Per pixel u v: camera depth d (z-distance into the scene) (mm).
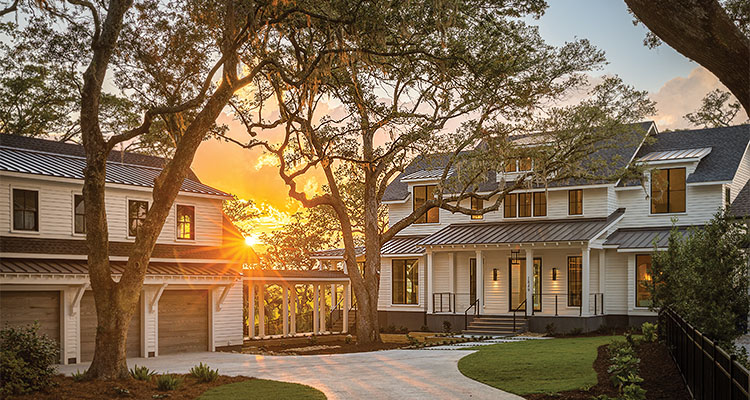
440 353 22391
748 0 11562
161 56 19844
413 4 17625
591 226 31391
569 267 32875
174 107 16781
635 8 6562
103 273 15805
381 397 13867
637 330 29250
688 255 16281
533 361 18234
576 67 27250
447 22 16062
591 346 21969
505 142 27625
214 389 15141
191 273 24844
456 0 16078
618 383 12836
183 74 20453
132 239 24609
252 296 29266
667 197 31453
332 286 38656
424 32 19031
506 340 27031
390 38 20016
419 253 35500
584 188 32688
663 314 19188
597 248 30766
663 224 31406
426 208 29641
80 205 23094
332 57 18484
